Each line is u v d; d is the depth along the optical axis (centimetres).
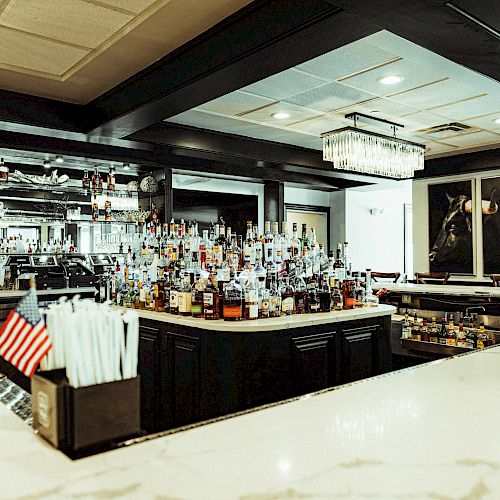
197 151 563
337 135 510
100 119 432
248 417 119
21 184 581
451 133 609
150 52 344
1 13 286
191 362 321
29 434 107
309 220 952
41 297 544
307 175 826
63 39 322
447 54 275
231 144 592
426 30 245
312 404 130
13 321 104
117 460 94
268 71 311
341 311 364
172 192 691
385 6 222
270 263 363
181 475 87
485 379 155
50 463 92
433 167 755
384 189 920
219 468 90
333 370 340
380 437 106
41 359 107
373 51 355
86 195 627
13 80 394
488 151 691
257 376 298
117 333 106
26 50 338
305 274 374
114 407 104
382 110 507
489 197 718
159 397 351
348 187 891
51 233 605
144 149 543
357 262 961
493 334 390
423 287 562
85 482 84
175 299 345
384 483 84
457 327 408
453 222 759
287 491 81
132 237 646
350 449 99
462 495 80
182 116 518
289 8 263
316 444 102
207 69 316
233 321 311
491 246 714
